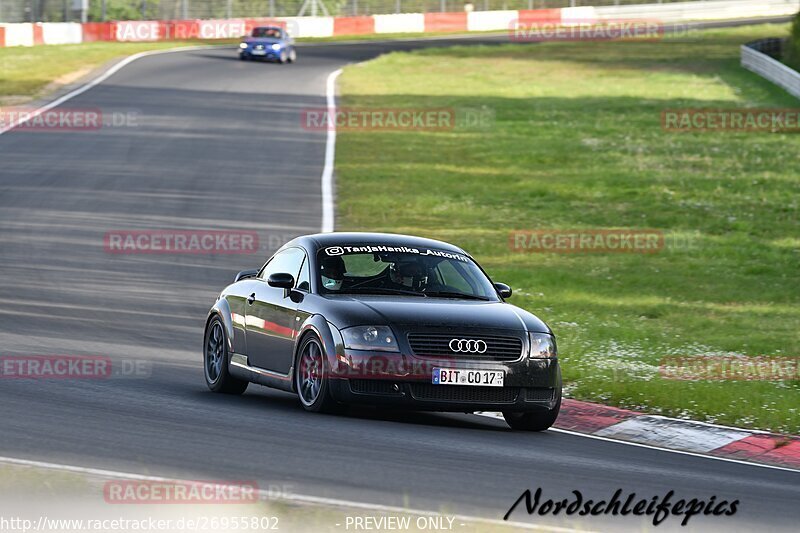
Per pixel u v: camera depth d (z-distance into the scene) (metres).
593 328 60.81
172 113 148.62
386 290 40.19
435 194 108.94
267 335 41.47
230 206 94.69
